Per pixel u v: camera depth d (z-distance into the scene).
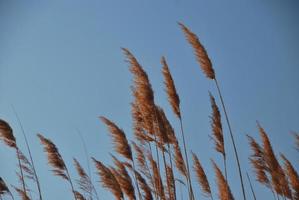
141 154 3.44
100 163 3.40
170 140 3.36
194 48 3.30
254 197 3.46
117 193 3.38
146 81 3.23
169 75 3.33
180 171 3.45
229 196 3.49
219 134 3.35
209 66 3.29
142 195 3.42
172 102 3.34
